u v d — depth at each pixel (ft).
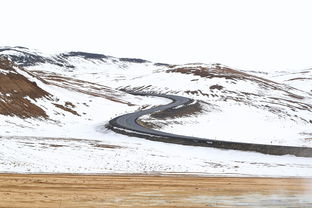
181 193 53.83
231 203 47.96
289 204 48.19
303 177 80.48
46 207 41.42
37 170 74.90
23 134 164.14
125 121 232.53
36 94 247.09
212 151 138.21
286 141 192.44
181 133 238.48
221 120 325.01
